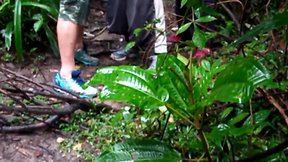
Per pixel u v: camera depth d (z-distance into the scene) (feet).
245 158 6.38
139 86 5.41
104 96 5.40
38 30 14.16
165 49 11.05
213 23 11.03
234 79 4.66
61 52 11.62
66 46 11.53
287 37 7.35
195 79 6.14
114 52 13.78
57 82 11.56
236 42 5.47
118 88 5.41
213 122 7.66
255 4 11.04
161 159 5.29
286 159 5.98
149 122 8.68
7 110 9.96
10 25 13.70
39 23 13.43
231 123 6.47
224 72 4.80
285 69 8.04
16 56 13.51
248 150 6.59
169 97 5.42
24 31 14.06
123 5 12.59
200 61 8.06
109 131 9.72
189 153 6.90
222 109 8.00
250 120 6.69
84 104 10.51
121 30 12.98
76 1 11.39
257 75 4.61
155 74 6.17
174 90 5.55
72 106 10.46
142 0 11.99
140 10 12.07
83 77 12.75
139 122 8.88
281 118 7.92
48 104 10.73
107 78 5.50
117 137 9.50
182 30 6.97
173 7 14.42
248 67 4.67
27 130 10.05
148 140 5.51
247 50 9.02
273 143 7.13
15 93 10.63
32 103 10.78
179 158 5.35
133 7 12.21
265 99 7.84
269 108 8.00
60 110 10.29
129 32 12.61
